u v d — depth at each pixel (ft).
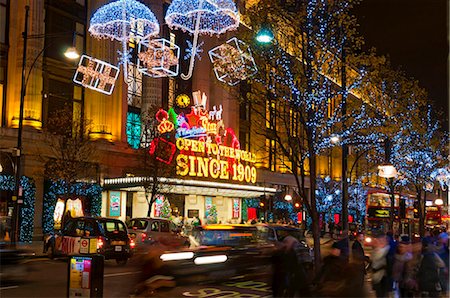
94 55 127.34
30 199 106.01
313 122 60.64
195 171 139.74
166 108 141.38
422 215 117.70
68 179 104.73
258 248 49.93
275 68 60.70
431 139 115.65
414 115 109.29
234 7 129.70
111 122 130.11
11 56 110.73
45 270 61.21
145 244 76.33
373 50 68.64
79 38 126.31
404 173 113.60
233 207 169.78
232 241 48.11
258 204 177.47
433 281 40.37
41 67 113.70
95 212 118.52
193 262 41.86
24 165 107.14
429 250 41.11
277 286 38.40
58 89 120.06
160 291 39.27
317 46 59.82
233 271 46.32
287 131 61.72
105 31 128.77
